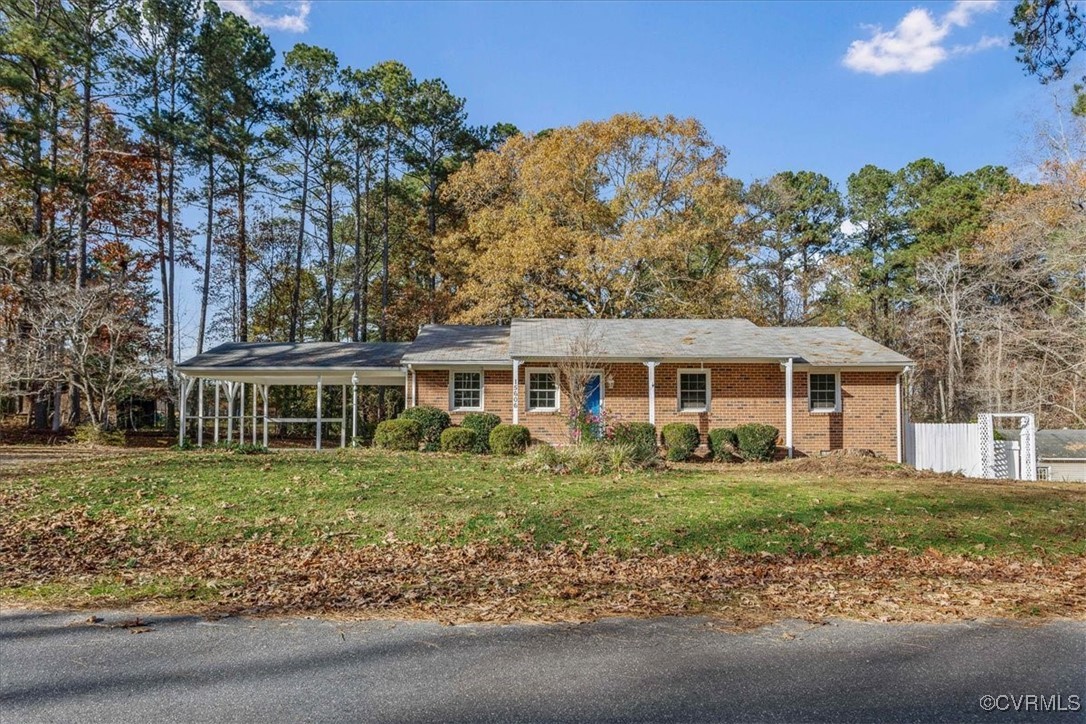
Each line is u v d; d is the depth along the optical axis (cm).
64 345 2370
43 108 2605
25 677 438
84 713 384
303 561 789
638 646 499
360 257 3653
